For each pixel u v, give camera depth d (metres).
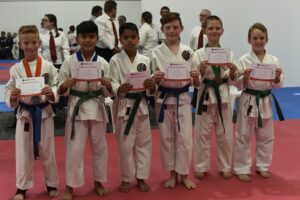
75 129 2.98
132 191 3.23
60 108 6.04
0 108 7.07
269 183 3.37
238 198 3.07
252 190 3.23
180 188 3.29
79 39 2.94
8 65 14.00
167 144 3.25
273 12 8.58
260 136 3.49
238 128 3.49
